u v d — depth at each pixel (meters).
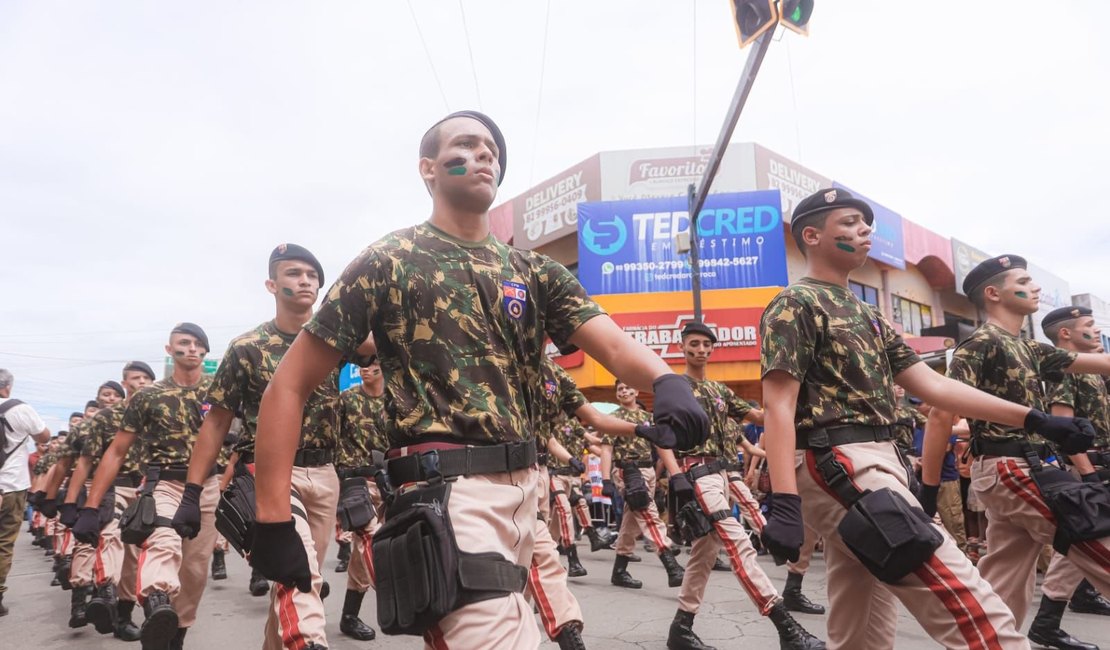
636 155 19.08
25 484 6.66
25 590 7.85
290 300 3.93
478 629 1.54
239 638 5.19
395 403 1.80
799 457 2.74
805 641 4.39
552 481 7.86
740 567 4.50
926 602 2.32
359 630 5.21
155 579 4.11
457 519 1.64
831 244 2.91
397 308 1.82
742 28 7.30
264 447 1.73
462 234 1.96
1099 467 5.44
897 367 2.88
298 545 1.73
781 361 2.60
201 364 5.16
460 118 2.02
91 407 10.34
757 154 18.77
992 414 2.73
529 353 1.93
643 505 6.78
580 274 18.09
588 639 4.95
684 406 1.55
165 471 4.85
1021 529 3.68
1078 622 5.17
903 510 2.34
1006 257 4.03
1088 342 5.79
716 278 17.53
